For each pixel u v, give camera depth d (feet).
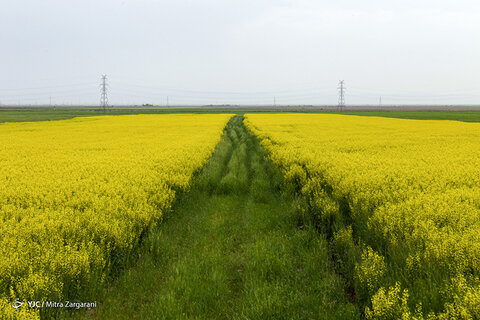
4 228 14.61
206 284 13.33
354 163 30.89
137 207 18.35
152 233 17.04
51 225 14.83
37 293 10.18
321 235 17.42
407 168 29.04
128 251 14.74
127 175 27.99
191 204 25.34
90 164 34.35
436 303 9.57
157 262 15.58
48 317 10.33
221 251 17.28
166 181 25.72
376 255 12.11
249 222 21.48
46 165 34.83
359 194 19.38
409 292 10.39
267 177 33.60
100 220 15.75
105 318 11.60
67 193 21.39
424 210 15.87
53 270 11.33
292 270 14.55
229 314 12.03
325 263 14.88
